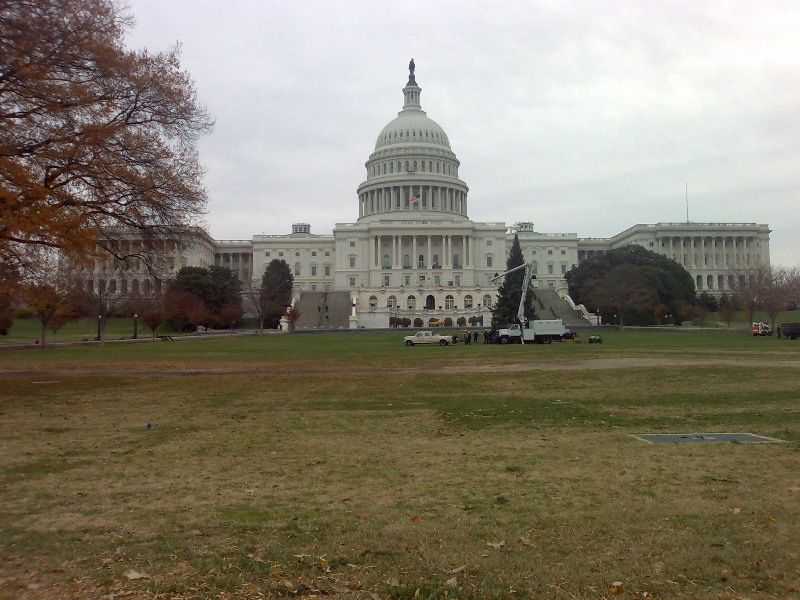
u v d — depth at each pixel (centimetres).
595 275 14712
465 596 724
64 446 1570
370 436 1691
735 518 967
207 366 4291
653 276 13125
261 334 11638
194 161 3291
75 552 857
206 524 970
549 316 14050
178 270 13975
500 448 1516
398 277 18088
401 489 1161
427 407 2233
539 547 866
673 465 1306
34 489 1170
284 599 726
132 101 3014
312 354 5659
